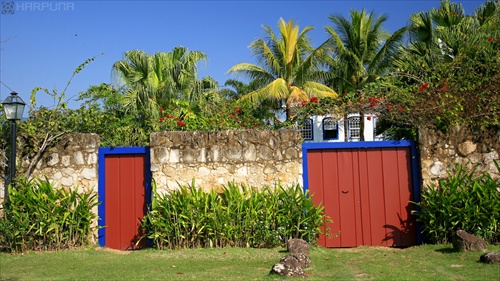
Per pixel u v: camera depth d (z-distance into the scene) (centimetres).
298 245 733
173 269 650
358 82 2303
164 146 862
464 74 923
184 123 994
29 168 858
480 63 927
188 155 862
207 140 867
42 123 870
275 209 817
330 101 998
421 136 867
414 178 873
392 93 941
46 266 679
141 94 1850
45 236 806
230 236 806
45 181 866
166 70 2045
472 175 845
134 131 1073
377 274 604
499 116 868
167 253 766
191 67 2061
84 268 664
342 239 868
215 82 2081
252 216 807
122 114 1534
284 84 2141
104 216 873
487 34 1188
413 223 866
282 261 613
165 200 814
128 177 880
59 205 823
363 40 2278
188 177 858
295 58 2267
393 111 917
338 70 2289
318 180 877
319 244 864
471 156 862
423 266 645
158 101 1961
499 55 942
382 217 872
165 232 816
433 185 844
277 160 869
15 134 825
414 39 1736
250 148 869
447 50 1220
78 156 876
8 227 785
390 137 1081
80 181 872
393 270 627
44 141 862
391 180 877
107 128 983
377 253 777
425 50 1399
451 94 891
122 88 1833
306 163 880
